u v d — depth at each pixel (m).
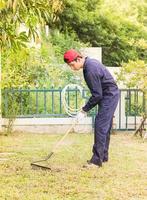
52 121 13.40
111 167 8.70
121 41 23.91
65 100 13.54
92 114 13.47
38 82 14.53
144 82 12.70
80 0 23.06
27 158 9.55
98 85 8.45
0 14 8.84
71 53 8.50
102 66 8.61
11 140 11.96
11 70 13.41
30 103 13.73
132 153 10.26
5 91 13.24
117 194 6.94
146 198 6.78
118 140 12.20
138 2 31.03
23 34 9.36
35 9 8.81
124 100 13.57
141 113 13.22
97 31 23.38
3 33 9.13
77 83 15.35
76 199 6.66
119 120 13.52
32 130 13.37
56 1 8.97
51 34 20.92
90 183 7.55
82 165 8.84
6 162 9.11
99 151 8.61
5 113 13.15
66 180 7.70
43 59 15.30
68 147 10.89
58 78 15.08
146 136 12.43
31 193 6.96
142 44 13.91
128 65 12.85
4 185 7.39
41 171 8.30
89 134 13.16
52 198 6.70
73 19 22.70
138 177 8.00
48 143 11.51
